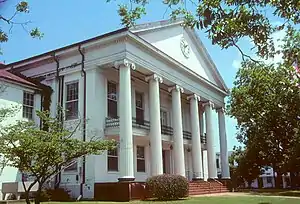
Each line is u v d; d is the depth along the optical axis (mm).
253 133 39000
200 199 19391
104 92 22703
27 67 25062
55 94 23469
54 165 11625
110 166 22047
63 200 19609
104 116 22250
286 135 36406
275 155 38000
